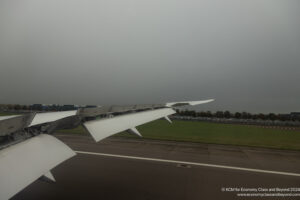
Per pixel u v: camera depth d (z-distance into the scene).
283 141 24.98
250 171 13.23
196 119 51.97
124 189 10.20
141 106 8.54
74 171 12.66
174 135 26.98
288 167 14.18
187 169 13.41
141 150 18.33
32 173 3.79
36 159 4.25
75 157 15.80
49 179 7.19
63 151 4.88
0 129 3.75
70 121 5.62
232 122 49.25
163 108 10.38
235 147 20.55
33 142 4.92
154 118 8.60
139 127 34.16
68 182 10.91
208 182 11.34
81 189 10.08
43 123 5.71
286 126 45.62
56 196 9.30
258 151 18.95
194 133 29.41
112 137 24.06
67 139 22.94
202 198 9.48
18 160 4.02
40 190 9.84
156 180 11.45
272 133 32.22
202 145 21.11
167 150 18.50
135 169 13.23
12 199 8.91
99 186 10.50
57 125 5.80
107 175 12.07
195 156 16.66
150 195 9.62
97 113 5.78
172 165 14.17
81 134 25.94
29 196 9.23
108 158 15.66
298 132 34.03
